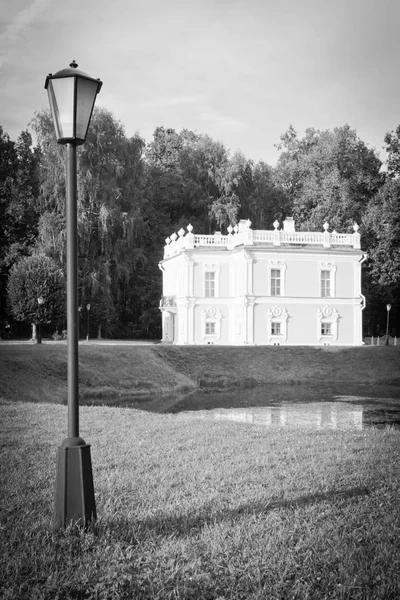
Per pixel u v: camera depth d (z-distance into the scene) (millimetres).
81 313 59656
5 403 21719
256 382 39562
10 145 59500
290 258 45906
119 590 6020
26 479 10094
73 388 7504
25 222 56250
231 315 46812
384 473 10773
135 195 56438
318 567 6570
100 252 55562
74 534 7172
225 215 67812
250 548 7016
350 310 47031
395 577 6262
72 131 7398
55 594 5906
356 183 67125
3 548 6848
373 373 41938
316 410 26094
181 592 5992
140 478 10164
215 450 12805
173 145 77375
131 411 20734
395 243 56625
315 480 10188
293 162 76375
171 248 53531
